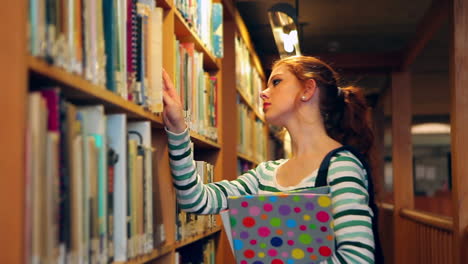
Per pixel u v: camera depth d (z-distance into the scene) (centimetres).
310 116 184
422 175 1662
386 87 738
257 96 474
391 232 643
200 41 251
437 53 647
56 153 103
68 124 110
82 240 115
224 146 351
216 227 275
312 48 618
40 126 99
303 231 157
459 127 327
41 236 98
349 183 161
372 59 592
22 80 95
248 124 409
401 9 490
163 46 200
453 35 332
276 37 383
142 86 157
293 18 344
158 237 168
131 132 162
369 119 203
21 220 94
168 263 188
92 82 124
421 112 1062
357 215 158
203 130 247
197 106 238
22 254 94
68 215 108
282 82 188
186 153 184
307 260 158
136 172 149
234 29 360
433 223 424
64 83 110
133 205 145
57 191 104
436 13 410
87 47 121
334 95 190
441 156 1658
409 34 566
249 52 445
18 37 95
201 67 248
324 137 182
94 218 122
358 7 486
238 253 164
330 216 153
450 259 385
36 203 97
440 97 935
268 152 537
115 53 139
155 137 192
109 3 135
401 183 597
